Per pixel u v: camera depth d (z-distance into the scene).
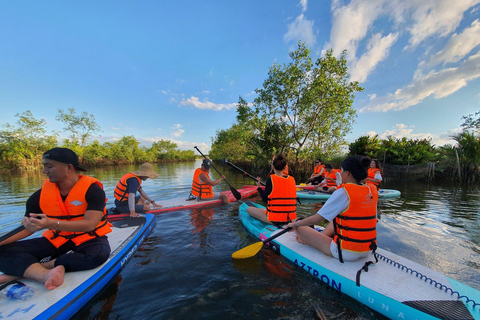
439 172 10.74
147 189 7.47
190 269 2.21
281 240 2.61
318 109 12.10
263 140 12.84
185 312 1.62
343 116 11.52
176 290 1.87
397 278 1.81
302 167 12.43
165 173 14.84
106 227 2.15
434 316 1.43
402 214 4.29
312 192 6.29
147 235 3.05
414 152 11.25
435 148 11.60
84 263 1.83
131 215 3.51
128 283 1.96
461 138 10.22
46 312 1.41
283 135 12.31
